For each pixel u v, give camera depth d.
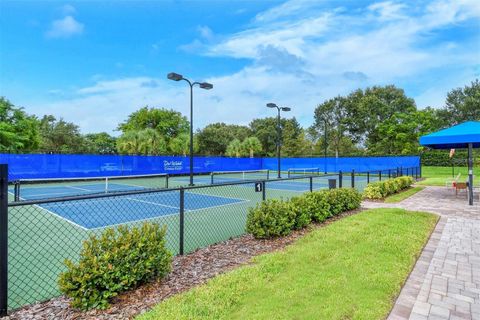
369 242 4.95
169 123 45.16
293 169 31.52
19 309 2.99
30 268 4.36
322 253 4.38
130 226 6.76
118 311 2.88
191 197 12.20
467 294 3.38
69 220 7.61
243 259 4.36
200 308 2.81
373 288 3.32
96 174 21.44
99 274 2.94
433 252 4.89
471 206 9.45
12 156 18.27
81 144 44.41
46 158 19.42
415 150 35.59
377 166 27.06
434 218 7.33
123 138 29.69
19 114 29.25
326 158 29.88
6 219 2.88
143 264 3.31
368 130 47.09
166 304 2.91
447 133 10.16
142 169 23.81
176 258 4.44
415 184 16.78
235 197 12.29
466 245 5.29
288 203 5.92
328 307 2.87
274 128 51.31
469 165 9.88
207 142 47.84
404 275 3.78
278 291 3.19
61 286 2.88
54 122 45.19
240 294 3.11
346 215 7.50
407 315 2.91
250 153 37.62
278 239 5.34
